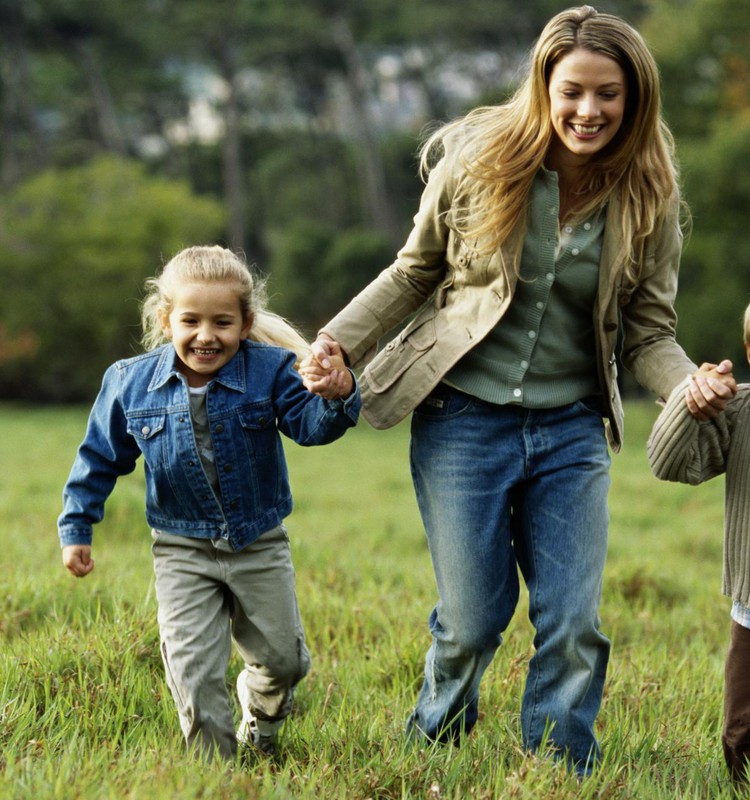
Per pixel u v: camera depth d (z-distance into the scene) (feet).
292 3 419.13
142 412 28.60
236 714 32.78
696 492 113.09
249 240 478.18
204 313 27.94
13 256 316.40
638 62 26.86
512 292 28.04
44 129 463.01
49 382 331.77
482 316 28.53
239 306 28.43
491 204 27.73
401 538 81.25
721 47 295.28
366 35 426.51
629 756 29.99
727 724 28.25
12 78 415.85
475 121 28.96
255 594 28.91
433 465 29.27
